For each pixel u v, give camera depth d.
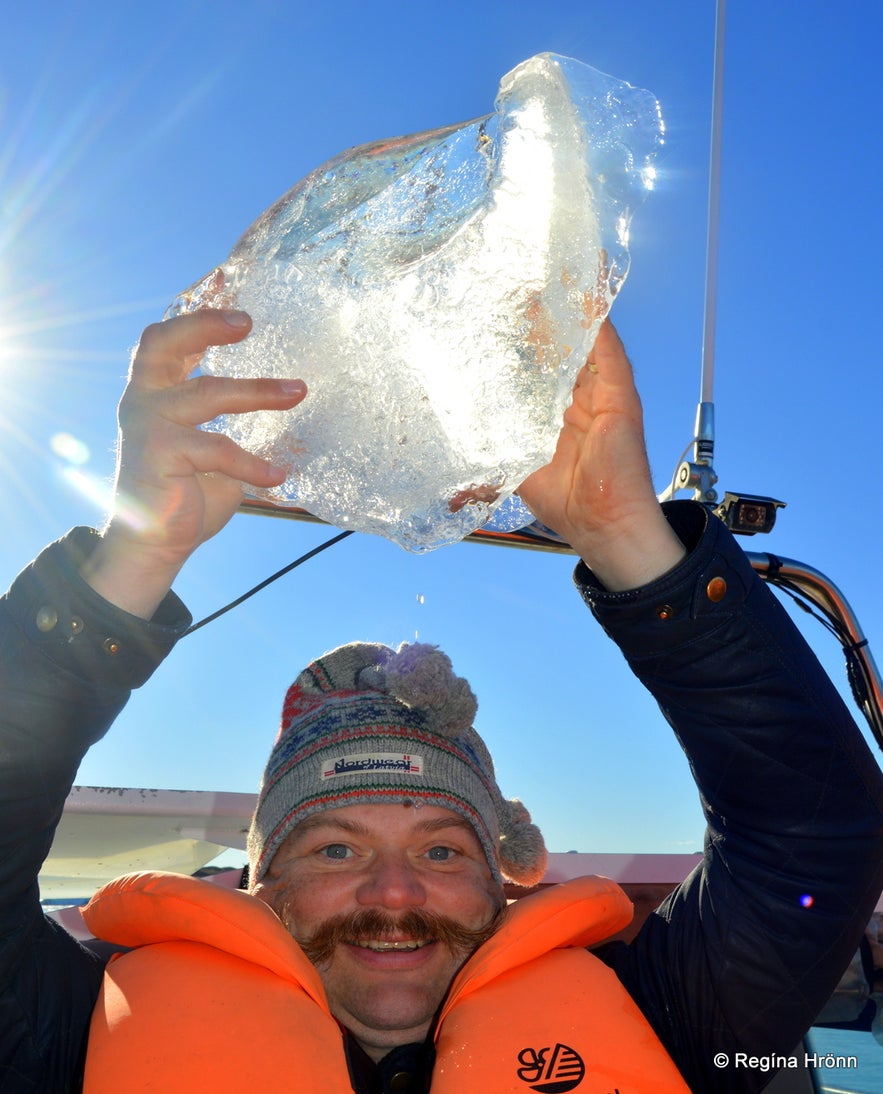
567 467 1.29
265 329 1.01
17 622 1.12
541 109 0.96
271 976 1.33
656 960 1.45
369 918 1.41
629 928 1.95
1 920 1.15
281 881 1.48
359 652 1.64
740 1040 1.37
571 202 0.96
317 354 0.99
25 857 1.13
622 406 1.27
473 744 1.60
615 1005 1.35
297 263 0.99
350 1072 1.34
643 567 1.29
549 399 0.99
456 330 0.96
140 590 1.12
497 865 1.57
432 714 1.51
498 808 1.71
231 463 1.03
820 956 1.34
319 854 1.46
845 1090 1.74
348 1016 1.42
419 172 1.00
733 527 1.70
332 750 1.48
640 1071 1.28
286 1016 1.27
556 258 0.96
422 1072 1.37
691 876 1.53
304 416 1.02
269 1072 1.20
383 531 1.08
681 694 1.33
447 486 1.02
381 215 0.99
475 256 0.96
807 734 1.32
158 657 1.14
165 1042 1.22
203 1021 1.24
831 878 1.34
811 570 1.68
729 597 1.29
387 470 1.01
